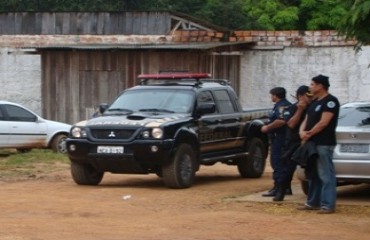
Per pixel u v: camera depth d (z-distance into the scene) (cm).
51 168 2292
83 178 1875
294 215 1452
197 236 1243
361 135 1536
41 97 3114
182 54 2980
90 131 1805
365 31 1419
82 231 1277
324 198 1473
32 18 3803
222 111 1980
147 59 2998
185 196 1694
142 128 1766
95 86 3038
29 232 1266
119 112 1895
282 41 3034
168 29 3638
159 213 1468
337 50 2991
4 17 3822
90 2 4469
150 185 1902
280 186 1617
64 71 3058
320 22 4366
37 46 3241
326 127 1446
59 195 1706
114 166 1800
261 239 1225
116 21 3700
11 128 2617
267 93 3050
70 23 3762
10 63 3369
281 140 1625
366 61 2959
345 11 1445
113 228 1307
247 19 4425
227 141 1972
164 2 4556
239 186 1894
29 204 1567
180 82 1991
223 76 3020
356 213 1474
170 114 1858
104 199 1647
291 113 1598
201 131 1877
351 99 2984
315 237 1242
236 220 1391
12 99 3369
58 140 2714
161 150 1755
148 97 1923
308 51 3017
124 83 3012
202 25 3672
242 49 3055
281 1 4706
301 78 3027
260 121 2097
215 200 1638
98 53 3027
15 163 2398
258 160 2094
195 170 1866
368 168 1532
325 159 1458
